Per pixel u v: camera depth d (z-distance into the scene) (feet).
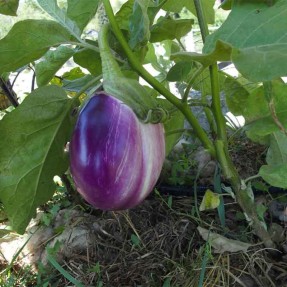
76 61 1.39
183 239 1.40
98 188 0.89
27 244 1.52
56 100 1.12
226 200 1.54
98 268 1.30
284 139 1.34
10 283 1.36
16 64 1.07
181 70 1.28
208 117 1.49
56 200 1.72
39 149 1.16
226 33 0.91
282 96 1.16
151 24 1.32
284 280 1.26
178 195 1.63
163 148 0.96
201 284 1.12
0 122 1.08
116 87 0.90
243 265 1.29
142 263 1.34
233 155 1.76
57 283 1.35
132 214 1.52
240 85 1.53
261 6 0.91
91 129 0.87
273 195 1.55
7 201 1.18
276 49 0.81
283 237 1.36
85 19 1.24
